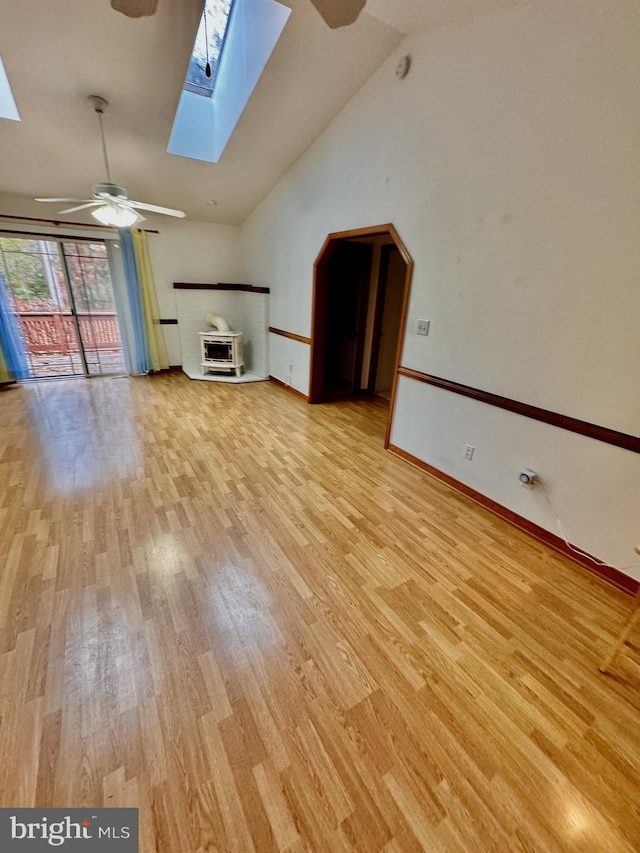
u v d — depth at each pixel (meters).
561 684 1.43
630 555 1.86
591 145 1.72
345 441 3.59
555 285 1.96
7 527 2.19
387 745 1.21
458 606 1.77
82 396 4.61
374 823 1.04
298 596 1.78
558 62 1.77
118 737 1.20
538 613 1.75
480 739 1.24
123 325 5.40
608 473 1.89
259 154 3.89
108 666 1.42
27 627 1.56
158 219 5.31
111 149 3.66
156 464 3.01
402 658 1.50
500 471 2.42
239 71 3.09
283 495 2.63
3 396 4.52
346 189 3.39
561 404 2.04
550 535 2.19
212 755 1.17
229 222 5.69
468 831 1.03
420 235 2.71
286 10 2.34
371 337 5.03
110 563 1.94
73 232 4.79
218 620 1.63
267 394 5.01
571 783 1.14
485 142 2.16
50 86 2.76
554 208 1.90
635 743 1.25
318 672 1.43
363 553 2.09
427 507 2.55
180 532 2.20
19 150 3.55
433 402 2.84
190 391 5.00
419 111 2.54
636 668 1.50
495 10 1.98
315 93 3.04
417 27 2.37
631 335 1.72
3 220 4.42
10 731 1.21
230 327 6.20
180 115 3.62
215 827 1.02
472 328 2.45
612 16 1.57
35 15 2.19
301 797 1.08
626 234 1.67
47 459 3.02
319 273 4.08
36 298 5.01
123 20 2.25
